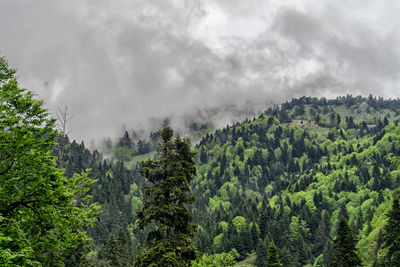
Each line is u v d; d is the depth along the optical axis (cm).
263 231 13738
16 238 1516
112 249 6562
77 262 4212
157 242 1998
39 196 1719
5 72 1939
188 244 2044
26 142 1678
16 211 1714
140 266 2005
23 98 1858
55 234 1855
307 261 11412
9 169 1706
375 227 11112
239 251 12619
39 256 1766
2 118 1730
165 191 2134
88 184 1977
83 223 1884
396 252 3725
